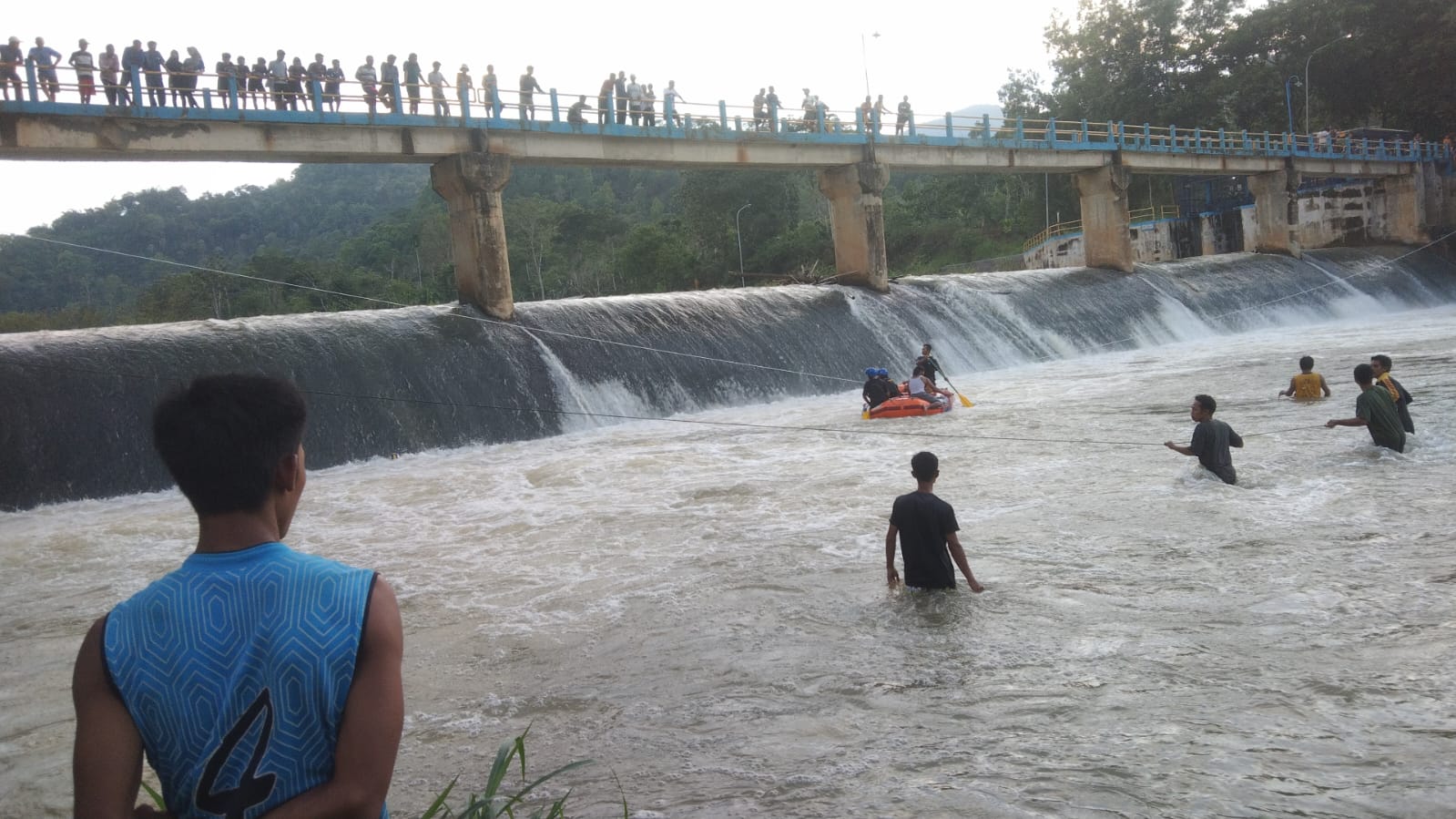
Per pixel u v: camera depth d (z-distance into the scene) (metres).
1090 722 6.29
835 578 10.07
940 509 9.27
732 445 19.95
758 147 34.03
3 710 8.05
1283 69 66.56
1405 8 62.44
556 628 9.18
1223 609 8.28
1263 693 6.54
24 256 90.12
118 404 19.02
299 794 2.26
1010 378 30.62
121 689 2.24
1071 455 15.99
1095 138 70.69
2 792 6.56
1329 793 5.21
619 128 30.30
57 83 21.47
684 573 10.71
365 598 2.33
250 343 21.88
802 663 7.77
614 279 73.94
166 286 59.38
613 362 26.67
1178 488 12.82
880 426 21.34
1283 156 53.50
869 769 5.91
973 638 8.02
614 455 19.58
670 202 116.31
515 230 78.69
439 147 26.94
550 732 6.86
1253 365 28.34
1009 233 80.19
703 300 31.39
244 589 2.29
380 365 22.83
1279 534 10.38
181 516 15.82
